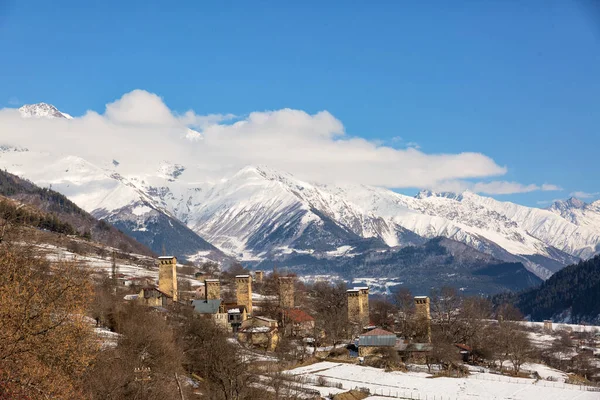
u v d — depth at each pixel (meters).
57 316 95.94
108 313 174.25
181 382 142.38
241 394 144.38
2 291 88.19
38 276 100.12
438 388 195.75
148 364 143.00
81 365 97.81
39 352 89.38
